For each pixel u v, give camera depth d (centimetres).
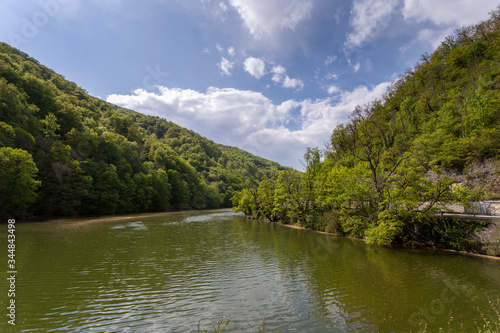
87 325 1015
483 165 3281
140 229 3997
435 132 4222
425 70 7325
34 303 1214
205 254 2352
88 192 6156
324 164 5575
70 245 2547
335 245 2761
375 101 8888
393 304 1214
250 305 1229
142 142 12781
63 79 12781
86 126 8019
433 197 2495
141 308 1184
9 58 7575
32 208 4916
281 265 1978
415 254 2261
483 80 4609
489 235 2120
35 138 5453
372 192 3034
